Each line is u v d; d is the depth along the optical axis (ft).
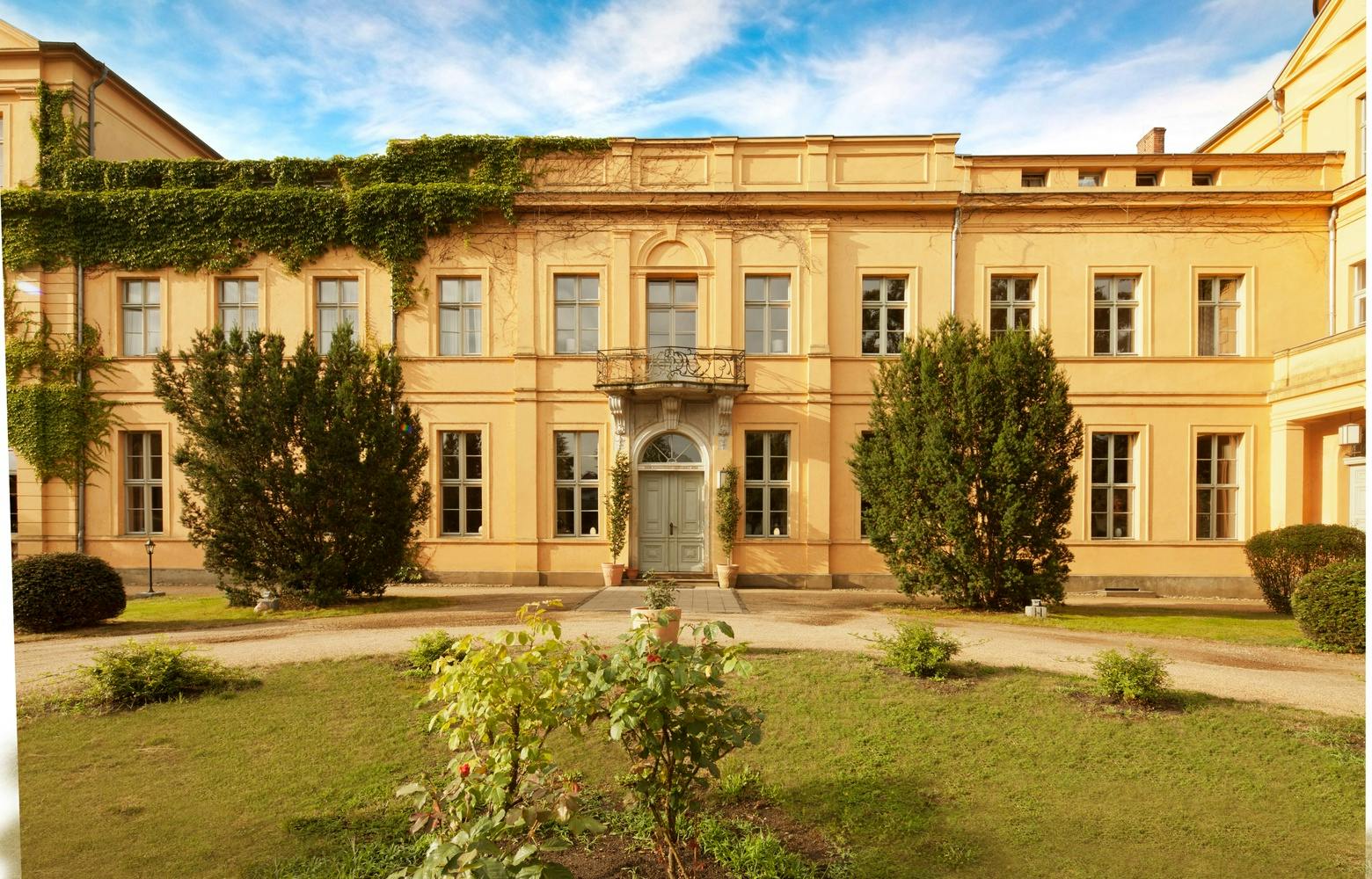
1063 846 15.02
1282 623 39.01
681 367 55.93
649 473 57.62
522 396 57.67
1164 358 57.31
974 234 58.23
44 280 58.80
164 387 41.96
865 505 57.31
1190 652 30.76
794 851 14.69
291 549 43.24
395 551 45.03
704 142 58.39
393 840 15.01
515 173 58.44
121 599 37.81
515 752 11.74
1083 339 57.72
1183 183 58.54
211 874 13.93
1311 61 59.06
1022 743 19.93
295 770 18.30
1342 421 52.49
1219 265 57.67
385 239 58.44
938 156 58.23
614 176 58.54
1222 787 17.53
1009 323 58.34
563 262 58.44
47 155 59.36
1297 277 57.62
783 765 18.66
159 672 23.27
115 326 59.11
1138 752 19.34
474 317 59.52
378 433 43.88
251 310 59.67
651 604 29.91
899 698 23.20
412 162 59.00
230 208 58.85
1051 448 41.50
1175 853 14.79
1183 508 56.95
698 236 58.18
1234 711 22.07
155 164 59.88
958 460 42.01
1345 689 24.79
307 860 14.33
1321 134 58.95
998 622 38.14
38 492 57.88
